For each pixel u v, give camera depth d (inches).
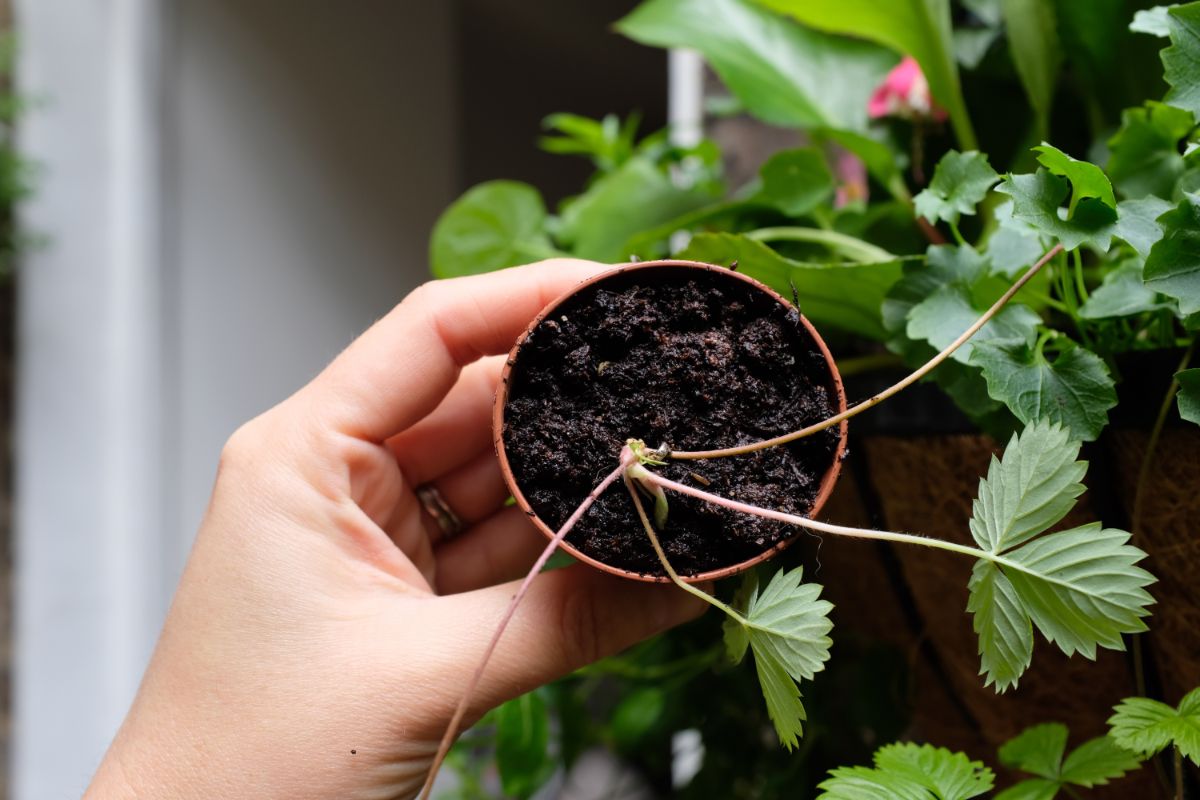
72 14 46.0
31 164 43.7
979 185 15.3
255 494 16.6
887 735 19.4
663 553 14.2
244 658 16.0
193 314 47.7
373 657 15.9
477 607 16.2
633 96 64.9
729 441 14.8
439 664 15.8
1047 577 13.6
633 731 21.9
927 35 18.5
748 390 14.8
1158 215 14.1
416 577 16.9
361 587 16.4
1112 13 17.5
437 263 21.2
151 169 46.5
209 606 16.3
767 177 19.0
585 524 14.6
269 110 47.8
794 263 16.1
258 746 15.7
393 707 15.7
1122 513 15.5
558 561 19.8
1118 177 15.9
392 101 52.1
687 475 14.6
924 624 18.1
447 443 19.1
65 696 47.2
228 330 47.5
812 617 13.9
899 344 15.7
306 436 16.9
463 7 55.2
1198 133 15.1
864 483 17.5
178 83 46.3
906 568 17.7
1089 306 15.2
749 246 16.0
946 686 18.5
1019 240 15.8
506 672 15.9
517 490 14.4
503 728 19.5
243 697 15.9
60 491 47.0
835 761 20.7
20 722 47.3
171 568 48.2
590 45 58.7
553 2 53.6
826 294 16.7
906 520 17.3
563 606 16.1
